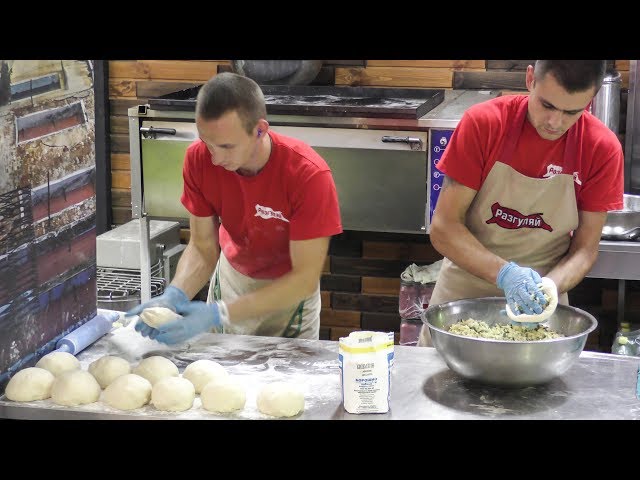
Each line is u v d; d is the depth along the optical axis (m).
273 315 2.75
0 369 2.15
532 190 2.56
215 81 2.18
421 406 2.06
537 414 2.01
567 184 2.55
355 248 4.40
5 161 2.09
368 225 3.85
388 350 2.02
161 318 2.32
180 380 2.08
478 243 2.56
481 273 2.52
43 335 2.32
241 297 2.41
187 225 4.59
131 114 3.90
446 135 3.64
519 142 2.53
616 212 3.44
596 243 2.64
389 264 4.38
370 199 3.81
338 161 3.79
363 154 3.75
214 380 2.08
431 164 3.69
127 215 4.66
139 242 4.14
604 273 3.43
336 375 2.24
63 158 2.34
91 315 2.56
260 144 2.36
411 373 2.25
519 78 4.15
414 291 4.05
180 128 3.87
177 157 3.91
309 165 2.40
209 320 2.36
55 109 2.28
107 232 4.30
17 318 2.20
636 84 3.84
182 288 2.65
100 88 4.46
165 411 2.05
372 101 3.97
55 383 2.11
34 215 2.23
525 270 2.34
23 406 2.09
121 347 2.45
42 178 2.25
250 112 2.19
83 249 2.49
